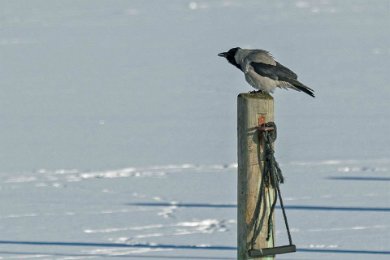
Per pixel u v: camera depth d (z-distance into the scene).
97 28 40.03
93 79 27.97
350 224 11.87
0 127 20.75
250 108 5.49
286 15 42.62
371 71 28.14
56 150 18.22
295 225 11.82
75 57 32.72
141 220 12.36
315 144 18.08
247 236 5.58
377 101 23.25
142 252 10.52
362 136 18.88
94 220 12.39
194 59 31.75
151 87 26.25
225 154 17.56
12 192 14.45
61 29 39.75
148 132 19.91
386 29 37.41
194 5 46.31
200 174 15.77
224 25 40.59
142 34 38.38
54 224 12.16
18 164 16.95
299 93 24.34
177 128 20.30
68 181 15.35
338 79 26.78
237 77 27.72
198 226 11.98
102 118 21.75
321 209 12.81
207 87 26.03
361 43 34.22
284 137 18.86
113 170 16.23
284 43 35.34
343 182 14.74
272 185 5.55
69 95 25.22
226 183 15.01
